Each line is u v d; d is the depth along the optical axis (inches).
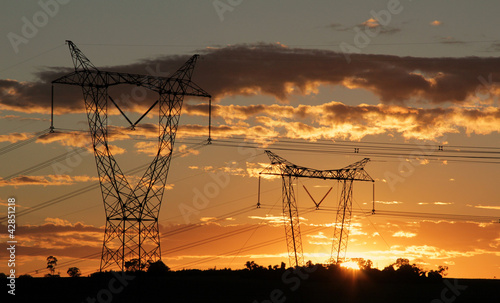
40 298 3339.1
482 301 3528.5
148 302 3262.8
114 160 3107.8
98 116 3080.7
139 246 3134.8
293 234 3681.1
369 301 3449.8
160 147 3144.7
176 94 3142.2
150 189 3137.3
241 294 3518.7
